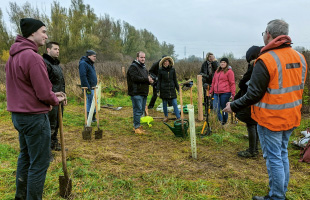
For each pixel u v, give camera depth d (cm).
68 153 382
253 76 225
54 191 270
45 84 203
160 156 384
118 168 334
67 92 955
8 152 391
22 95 203
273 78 220
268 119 229
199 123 602
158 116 698
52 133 385
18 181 231
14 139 464
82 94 910
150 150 412
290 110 225
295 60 226
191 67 1576
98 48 3397
